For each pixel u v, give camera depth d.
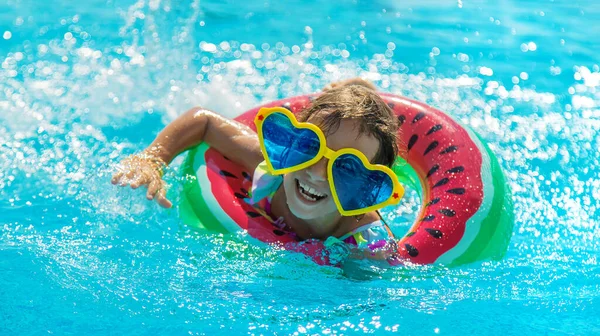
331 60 11.73
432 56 12.16
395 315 5.24
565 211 7.61
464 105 10.22
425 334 5.00
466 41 12.98
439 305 5.46
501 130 9.47
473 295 5.66
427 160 7.03
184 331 4.85
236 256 5.95
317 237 6.38
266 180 6.37
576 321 5.27
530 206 7.69
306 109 6.19
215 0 14.55
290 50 12.09
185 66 11.06
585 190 8.07
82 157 8.09
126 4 13.84
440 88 10.80
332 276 5.80
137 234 6.26
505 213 6.71
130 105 9.63
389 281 5.83
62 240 6.11
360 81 8.02
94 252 5.91
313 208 5.94
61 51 11.27
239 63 11.34
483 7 15.02
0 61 10.66
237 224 6.29
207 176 6.73
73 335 4.75
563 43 12.99
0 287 5.27
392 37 13.05
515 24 13.99
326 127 5.76
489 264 6.32
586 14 14.71
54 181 7.46
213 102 9.93
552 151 8.95
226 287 5.50
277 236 6.25
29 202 6.94
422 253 6.16
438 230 6.30
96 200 6.83
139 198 6.63
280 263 5.89
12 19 12.52
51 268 5.59
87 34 12.06
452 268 6.15
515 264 6.36
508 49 12.63
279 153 5.97
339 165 5.74
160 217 6.53
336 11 14.44
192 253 5.97
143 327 4.88
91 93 9.90
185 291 5.39
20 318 4.91
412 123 7.29
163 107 9.67
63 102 9.52
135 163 6.65
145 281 5.49
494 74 11.46
